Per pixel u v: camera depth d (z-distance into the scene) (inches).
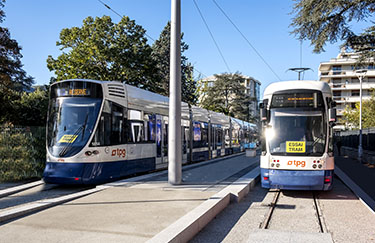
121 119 496.7
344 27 634.8
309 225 290.2
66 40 1200.8
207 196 350.3
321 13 601.9
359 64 697.0
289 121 429.7
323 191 477.7
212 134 976.3
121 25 1227.2
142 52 1250.0
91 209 294.4
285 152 421.1
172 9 432.1
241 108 2544.3
